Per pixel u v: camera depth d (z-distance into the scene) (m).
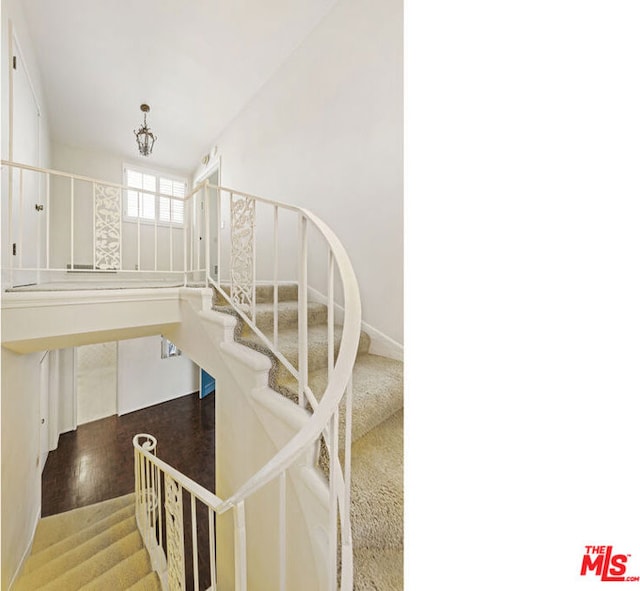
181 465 3.59
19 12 2.12
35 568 2.06
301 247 1.10
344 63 2.18
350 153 2.15
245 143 3.46
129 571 1.87
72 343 1.79
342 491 0.88
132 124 3.87
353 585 0.78
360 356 1.93
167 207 5.12
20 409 1.83
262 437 1.34
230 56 2.76
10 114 1.87
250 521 1.49
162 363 5.39
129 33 2.52
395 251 1.87
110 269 2.10
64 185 4.18
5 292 1.49
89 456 3.78
